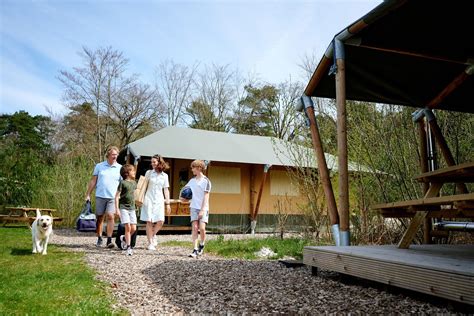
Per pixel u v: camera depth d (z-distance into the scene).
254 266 5.07
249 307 3.11
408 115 7.13
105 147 29.00
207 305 3.22
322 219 7.95
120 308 3.17
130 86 29.25
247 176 14.51
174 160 14.80
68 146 28.62
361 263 3.60
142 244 8.62
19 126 32.72
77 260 5.84
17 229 11.87
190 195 7.00
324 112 8.52
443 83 6.06
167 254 6.78
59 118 30.59
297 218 11.41
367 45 4.89
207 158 12.82
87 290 3.76
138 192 7.49
